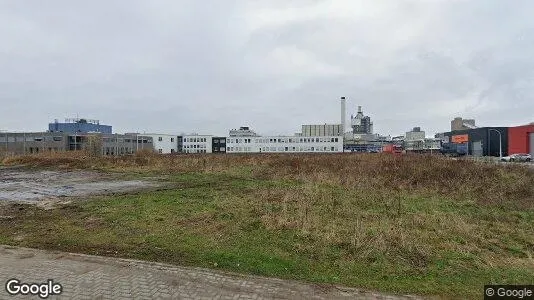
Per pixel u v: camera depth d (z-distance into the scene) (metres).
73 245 5.71
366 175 14.60
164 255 5.26
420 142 95.56
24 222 7.40
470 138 66.81
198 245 5.75
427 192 11.56
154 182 15.01
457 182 12.96
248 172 19.08
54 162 26.80
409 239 6.18
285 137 93.81
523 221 8.15
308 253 5.46
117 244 5.77
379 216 8.02
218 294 3.91
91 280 4.25
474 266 5.08
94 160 27.62
